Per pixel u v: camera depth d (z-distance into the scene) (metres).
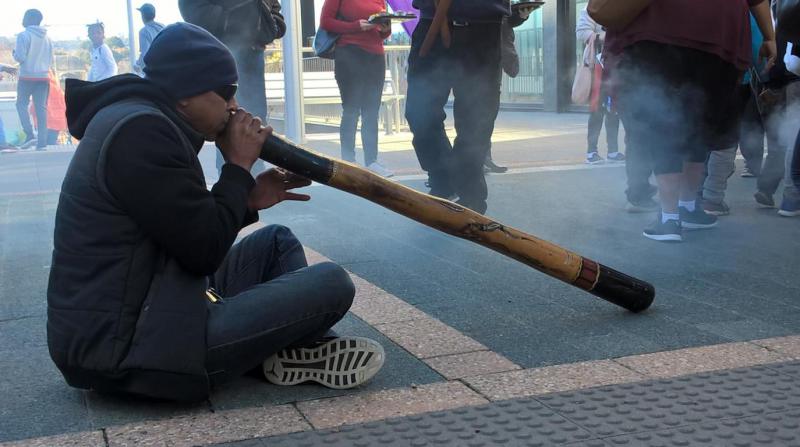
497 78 5.42
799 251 4.65
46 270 4.48
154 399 2.72
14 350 3.26
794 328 3.37
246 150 2.70
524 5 5.96
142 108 2.51
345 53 7.71
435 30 5.17
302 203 6.39
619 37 4.92
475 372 2.93
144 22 11.24
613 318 3.52
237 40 6.48
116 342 2.51
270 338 2.65
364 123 7.82
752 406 2.59
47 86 11.79
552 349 3.16
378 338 3.31
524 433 2.44
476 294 3.90
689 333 3.32
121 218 2.49
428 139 5.48
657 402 2.63
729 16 4.79
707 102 4.88
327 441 2.41
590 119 8.41
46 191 7.29
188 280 2.57
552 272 3.33
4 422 2.59
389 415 2.58
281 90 12.33
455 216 3.11
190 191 2.49
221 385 2.83
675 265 4.39
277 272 2.98
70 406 2.71
